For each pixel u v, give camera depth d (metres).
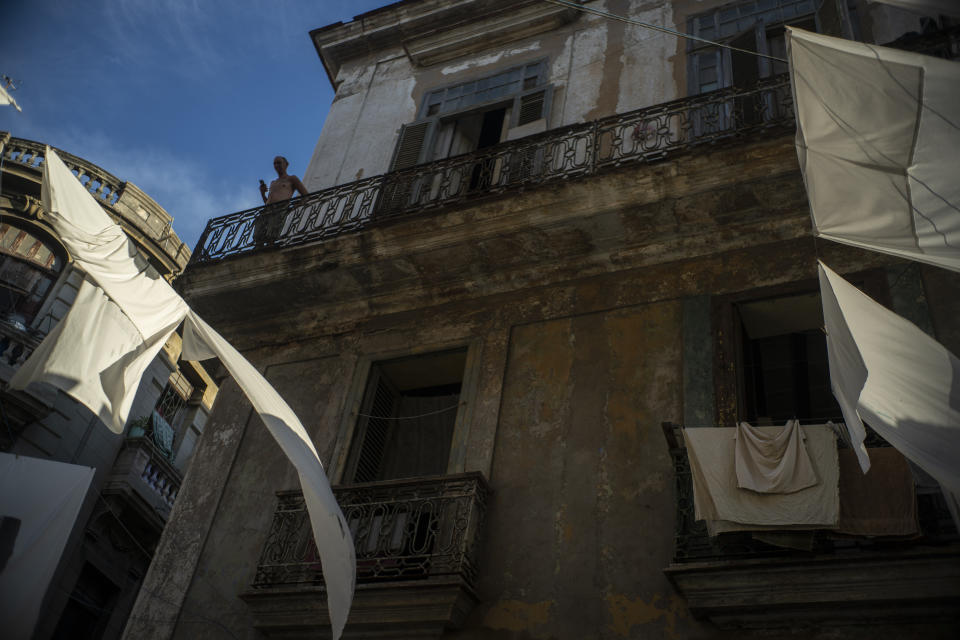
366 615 7.49
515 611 7.35
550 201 9.19
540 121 11.16
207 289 10.62
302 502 8.53
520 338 9.33
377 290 10.30
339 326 10.53
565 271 9.59
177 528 9.30
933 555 6.09
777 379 8.55
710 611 6.60
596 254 9.43
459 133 12.19
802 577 6.36
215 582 8.66
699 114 9.98
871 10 10.06
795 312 8.50
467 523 7.70
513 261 9.68
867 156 5.05
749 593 6.47
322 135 13.23
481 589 7.58
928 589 6.06
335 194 10.83
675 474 7.34
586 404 8.47
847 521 6.41
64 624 16.06
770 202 8.65
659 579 7.08
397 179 10.60
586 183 9.05
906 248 5.24
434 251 9.66
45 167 6.39
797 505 6.50
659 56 11.23
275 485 9.25
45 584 7.36
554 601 7.29
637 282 9.18
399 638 7.46
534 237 9.38
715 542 6.85
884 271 8.09
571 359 8.88
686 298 8.80
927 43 8.58
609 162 9.20
